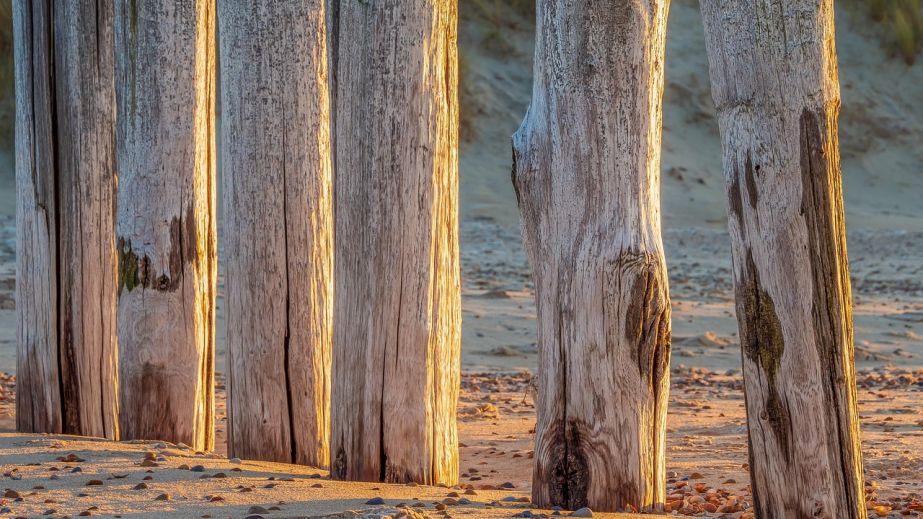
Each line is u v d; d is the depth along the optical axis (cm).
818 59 735
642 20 816
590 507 837
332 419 978
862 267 4041
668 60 6456
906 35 6588
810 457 747
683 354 2384
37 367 1272
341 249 956
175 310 1161
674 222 5119
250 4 1055
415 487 931
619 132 817
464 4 6456
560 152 826
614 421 830
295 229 1077
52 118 1258
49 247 1265
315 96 1071
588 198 822
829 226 738
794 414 749
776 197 741
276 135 1066
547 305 848
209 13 1182
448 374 966
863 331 2659
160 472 984
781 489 758
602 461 833
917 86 6494
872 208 5725
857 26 6806
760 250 750
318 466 1096
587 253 823
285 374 1088
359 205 936
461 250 4072
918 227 5162
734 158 757
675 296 3130
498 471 1235
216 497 877
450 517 803
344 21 932
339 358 968
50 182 1262
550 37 828
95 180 1256
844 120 6322
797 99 734
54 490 913
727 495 1024
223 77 1084
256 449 1092
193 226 1167
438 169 934
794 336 745
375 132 923
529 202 850
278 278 1081
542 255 847
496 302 2928
